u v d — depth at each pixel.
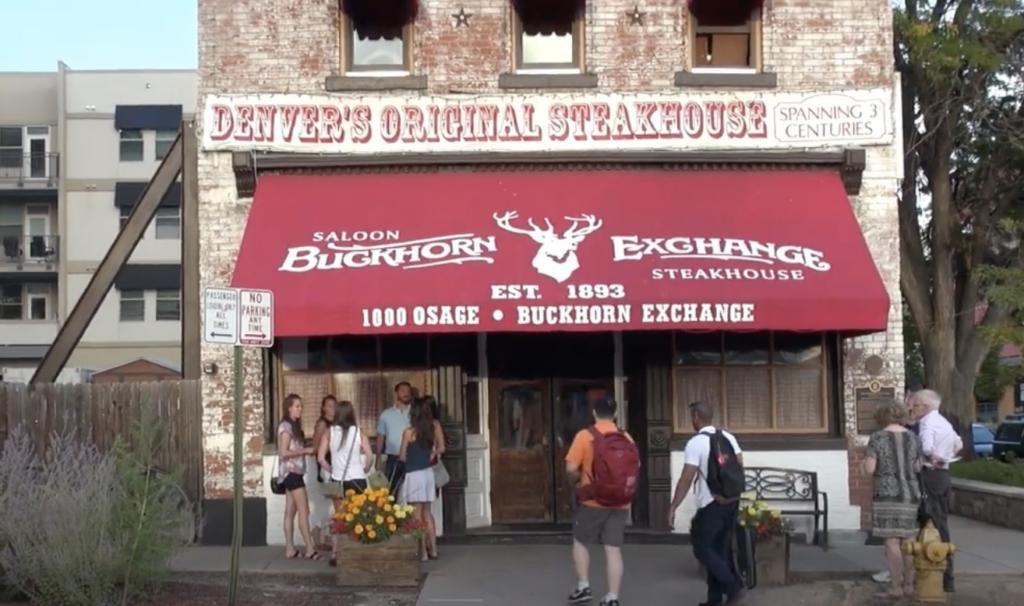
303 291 11.95
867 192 13.63
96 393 13.54
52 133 42.62
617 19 13.73
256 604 10.22
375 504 11.16
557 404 14.36
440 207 13.02
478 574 11.71
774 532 11.25
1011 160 20.70
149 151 42.12
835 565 12.10
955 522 16.12
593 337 14.30
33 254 42.03
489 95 13.60
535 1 13.97
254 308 9.90
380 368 13.76
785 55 13.73
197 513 13.34
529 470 14.32
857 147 13.61
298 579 11.46
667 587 11.10
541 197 13.16
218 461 13.39
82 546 9.65
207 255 13.52
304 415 13.64
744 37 13.97
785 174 13.55
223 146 13.51
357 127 13.56
